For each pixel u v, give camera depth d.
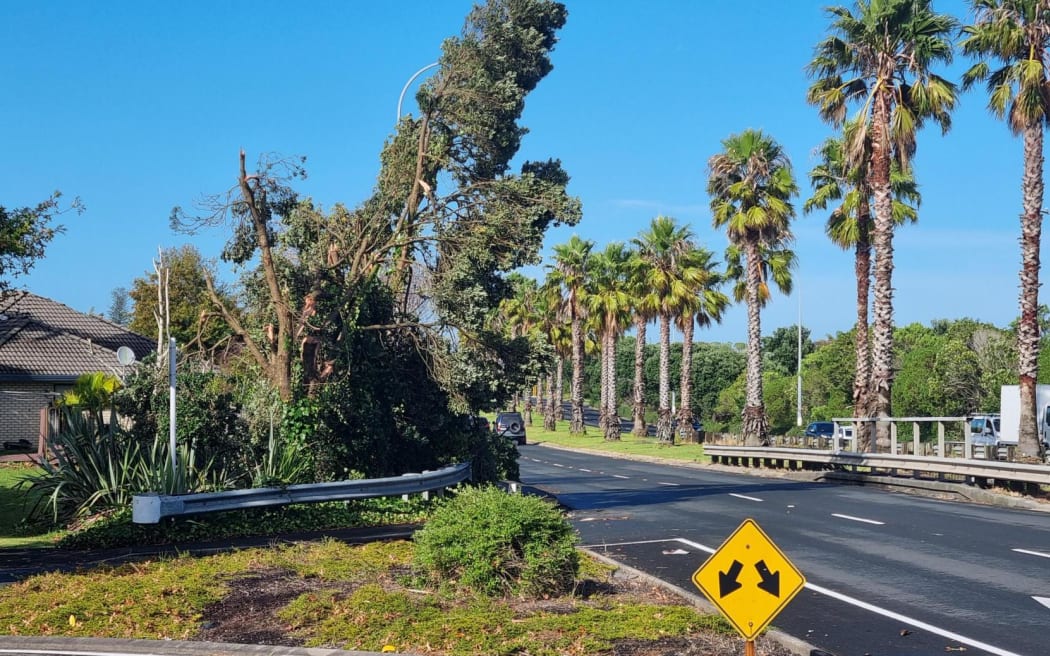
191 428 18.00
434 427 22.61
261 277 20.66
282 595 10.84
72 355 36.81
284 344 19.34
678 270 57.38
